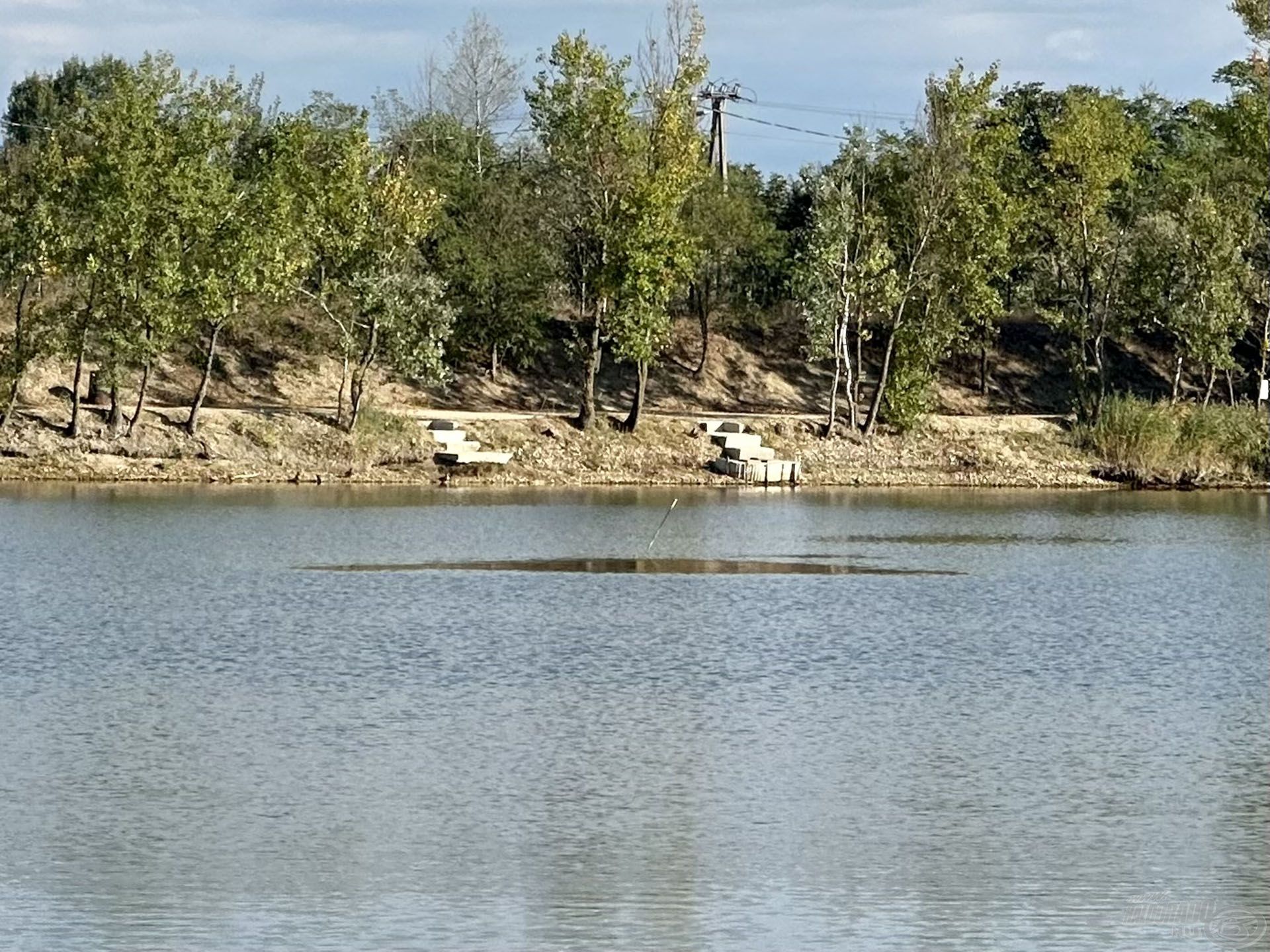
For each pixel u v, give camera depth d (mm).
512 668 33625
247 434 73812
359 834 22062
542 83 79000
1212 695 31625
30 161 77375
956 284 84250
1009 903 19750
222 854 21188
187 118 70812
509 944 18359
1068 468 83875
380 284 75000
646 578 47125
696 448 81375
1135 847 21891
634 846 21750
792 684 32406
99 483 69062
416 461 75938
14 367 69750
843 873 20750
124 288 68750
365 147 75625
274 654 34688
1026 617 41312
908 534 60438
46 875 20359
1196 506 73688
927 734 28109
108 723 28078
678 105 79438
